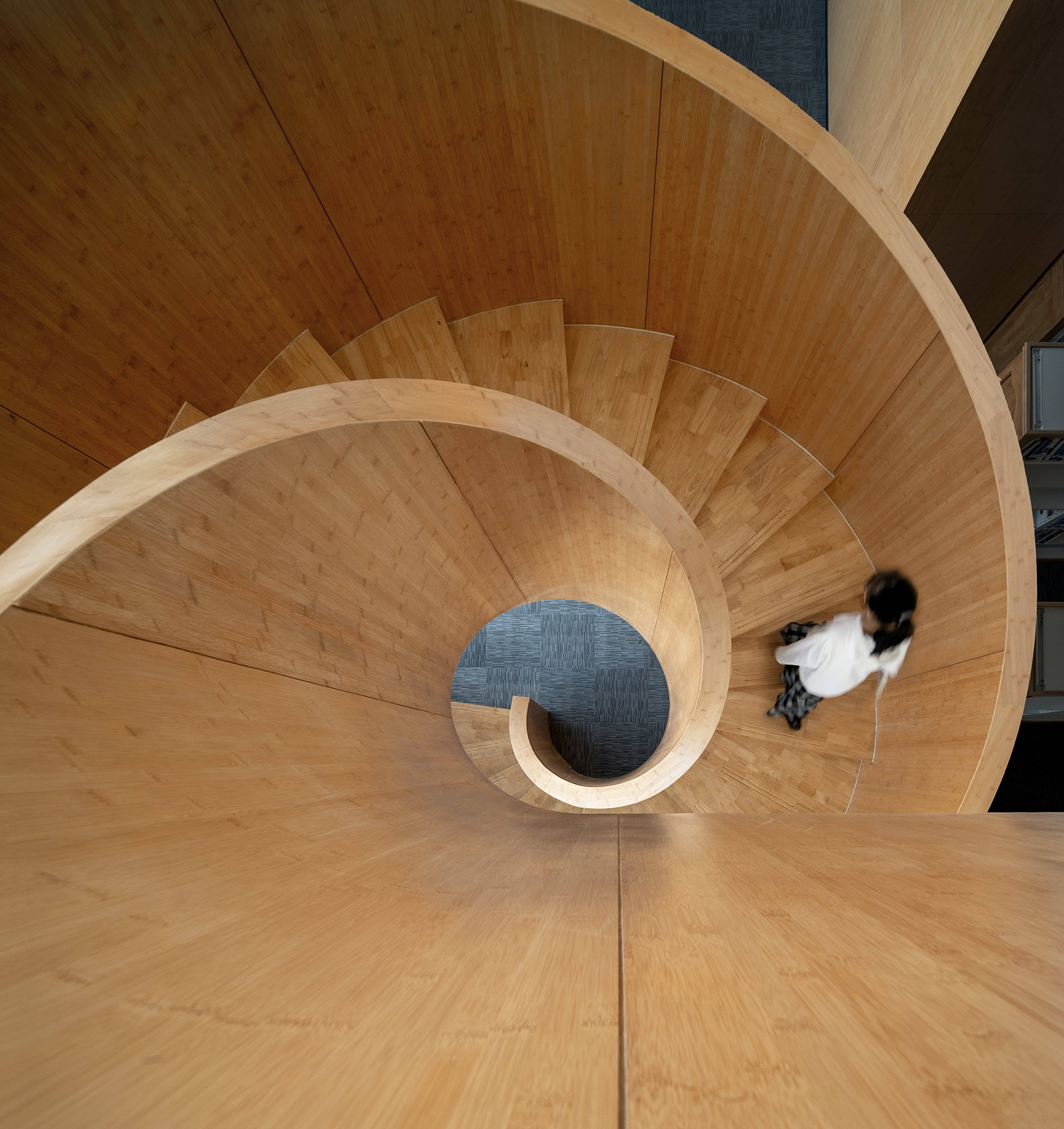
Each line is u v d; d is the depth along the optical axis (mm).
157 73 2441
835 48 5703
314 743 1397
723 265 3260
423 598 2770
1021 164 3736
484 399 2283
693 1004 434
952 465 2877
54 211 2451
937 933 560
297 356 3422
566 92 2781
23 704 723
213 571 1217
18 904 501
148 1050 351
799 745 3639
